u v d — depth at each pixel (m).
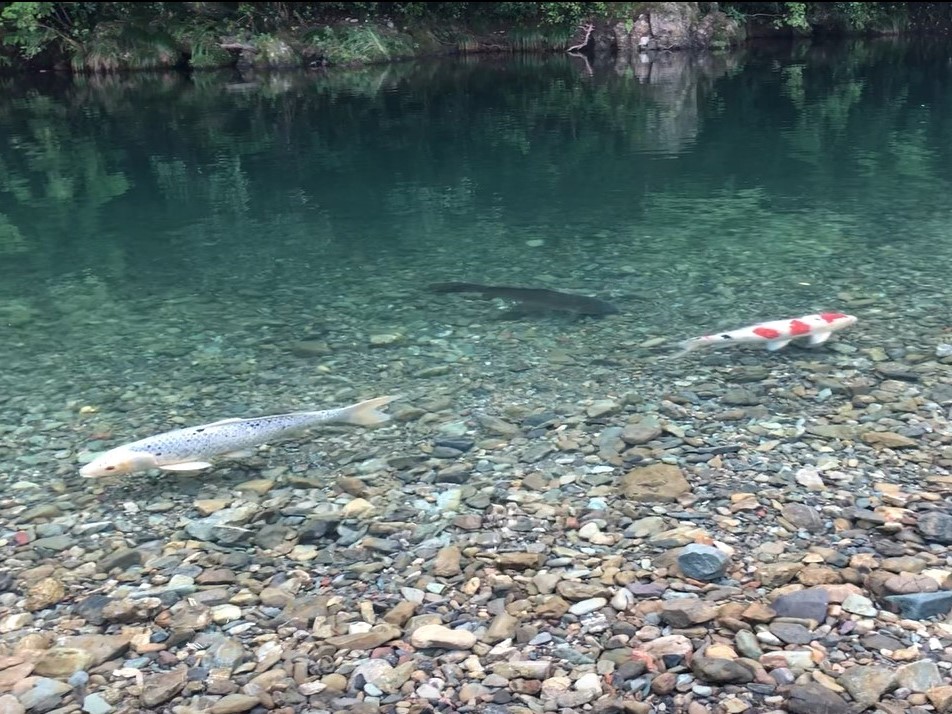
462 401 6.14
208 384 6.70
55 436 5.89
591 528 4.43
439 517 4.64
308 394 6.43
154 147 18.00
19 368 7.14
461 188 13.95
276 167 15.98
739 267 9.20
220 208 13.12
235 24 31.16
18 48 29.92
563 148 17.11
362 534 4.52
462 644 3.55
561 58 33.56
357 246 10.87
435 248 10.61
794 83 25.64
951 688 3.06
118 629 3.81
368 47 31.91
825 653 3.33
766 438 5.35
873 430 5.38
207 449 4.93
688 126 19.19
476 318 7.86
